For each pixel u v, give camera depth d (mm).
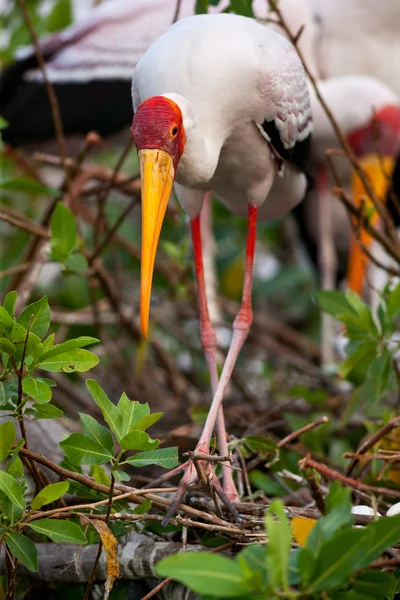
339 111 8016
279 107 4406
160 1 8633
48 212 5980
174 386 6699
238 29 4348
